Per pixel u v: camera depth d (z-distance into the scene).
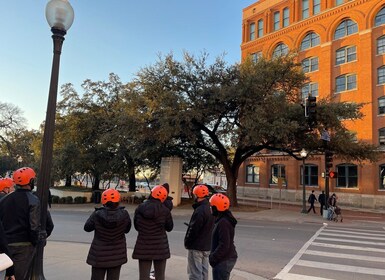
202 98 23.39
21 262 4.28
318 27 41.47
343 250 10.59
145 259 5.34
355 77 37.75
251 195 46.94
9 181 5.95
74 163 30.62
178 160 27.03
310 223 19.70
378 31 36.12
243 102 22.66
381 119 35.00
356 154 25.70
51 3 5.47
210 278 6.83
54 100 5.36
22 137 59.69
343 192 36.81
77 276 6.43
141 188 52.72
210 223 5.62
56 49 5.50
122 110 27.16
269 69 24.36
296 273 7.67
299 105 23.50
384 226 19.31
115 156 30.48
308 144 24.52
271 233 14.20
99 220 4.61
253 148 26.03
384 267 8.38
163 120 21.98
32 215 4.35
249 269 8.00
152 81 23.91
